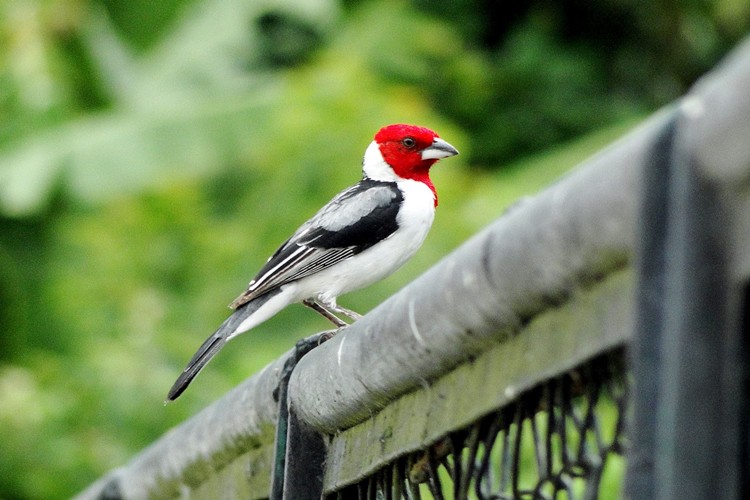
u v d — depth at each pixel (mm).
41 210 16844
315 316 14789
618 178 2463
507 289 2902
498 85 20391
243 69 19219
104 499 6871
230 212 16453
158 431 13195
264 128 16203
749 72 2127
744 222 2213
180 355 14148
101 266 15727
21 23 18062
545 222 2705
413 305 3361
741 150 2168
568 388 3082
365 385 3795
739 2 20766
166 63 17953
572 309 2771
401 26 19406
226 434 5211
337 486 4211
